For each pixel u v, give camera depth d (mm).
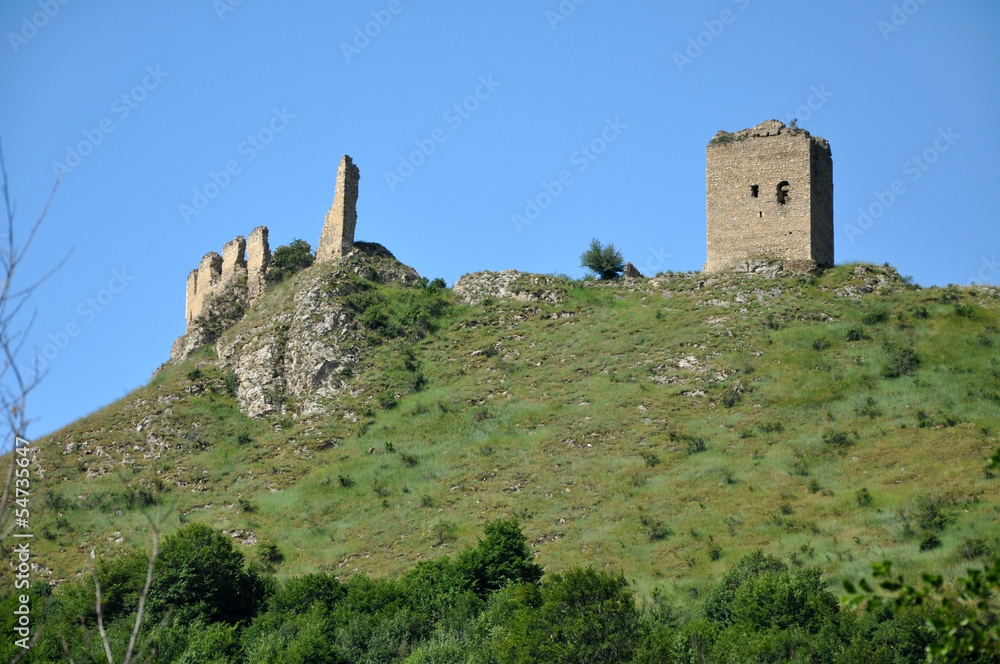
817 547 56312
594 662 45031
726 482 64688
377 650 50531
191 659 48062
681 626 48750
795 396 74125
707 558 57281
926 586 17281
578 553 59844
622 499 64812
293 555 64188
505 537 58469
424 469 72625
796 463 65500
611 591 47719
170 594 55344
